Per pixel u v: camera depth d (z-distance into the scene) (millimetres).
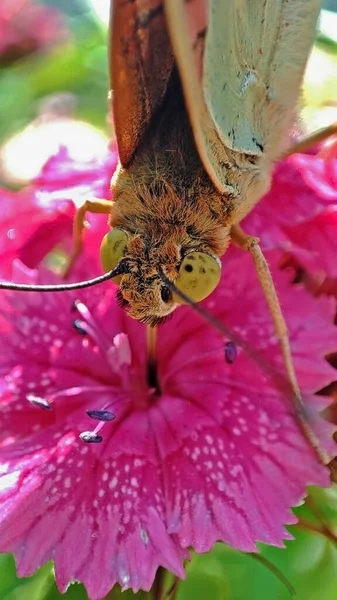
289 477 69
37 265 76
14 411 71
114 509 68
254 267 72
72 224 75
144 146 68
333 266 72
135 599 68
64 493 68
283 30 72
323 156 75
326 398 70
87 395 72
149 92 67
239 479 68
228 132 68
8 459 69
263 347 72
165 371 73
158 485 68
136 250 67
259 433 70
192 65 64
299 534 76
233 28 68
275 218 73
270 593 75
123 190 68
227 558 75
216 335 73
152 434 70
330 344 71
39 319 74
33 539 67
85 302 75
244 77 69
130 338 74
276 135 73
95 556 66
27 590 77
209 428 70
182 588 74
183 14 62
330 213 73
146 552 66
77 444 70
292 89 73
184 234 67
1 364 73
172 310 69
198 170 67
